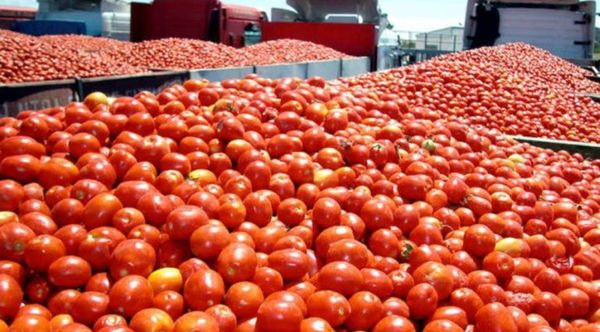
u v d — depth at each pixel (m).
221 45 4.22
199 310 0.84
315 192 1.13
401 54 6.00
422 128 1.51
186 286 0.85
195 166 1.15
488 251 1.05
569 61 4.82
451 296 0.94
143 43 4.09
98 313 0.82
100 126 1.20
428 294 0.90
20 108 2.13
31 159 1.08
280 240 0.97
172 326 0.79
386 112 1.63
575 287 1.06
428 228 1.06
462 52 3.96
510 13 4.92
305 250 0.97
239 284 0.86
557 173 1.60
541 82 3.47
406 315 0.89
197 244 0.91
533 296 1.00
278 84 1.61
